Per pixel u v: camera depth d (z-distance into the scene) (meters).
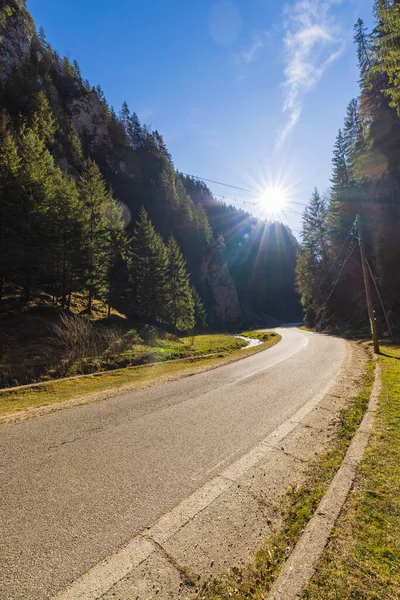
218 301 68.50
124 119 77.50
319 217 42.66
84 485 3.09
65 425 5.14
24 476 3.31
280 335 32.69
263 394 7.06
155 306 32.88
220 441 4.29
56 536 2.29
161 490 2.99
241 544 2.18
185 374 10.44
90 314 25.91
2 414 5.95
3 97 43.56
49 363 12.45
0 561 2.03
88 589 1.80
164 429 4.85
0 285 19.86
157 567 1.97
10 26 49.41
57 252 22.00
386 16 7.92
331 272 37.22
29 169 21.84
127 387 8.48
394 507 2.44
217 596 1.72
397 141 22.12
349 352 14.38
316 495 2.80
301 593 1.65
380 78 21.70
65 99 62.41
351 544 2.02
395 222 23.33
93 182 29.02
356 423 4.74
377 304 25.66
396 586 1.65
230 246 97.25
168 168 76.62
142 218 36.44
